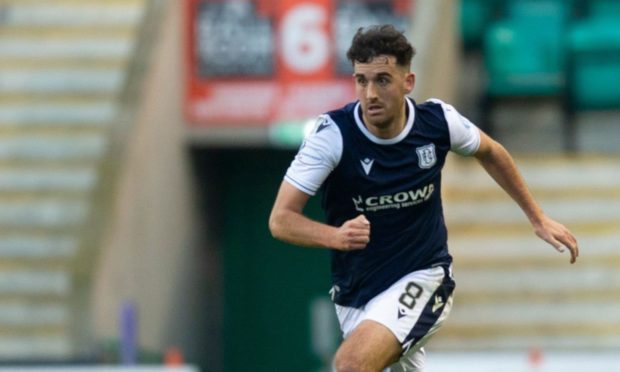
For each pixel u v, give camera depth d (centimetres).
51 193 4109
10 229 4038
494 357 2847
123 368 2888
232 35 4291
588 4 4612
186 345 4309
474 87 4616
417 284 1792
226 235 4603
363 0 4197
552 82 4569
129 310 3250
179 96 4284
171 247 4197
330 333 4562
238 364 4606
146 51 4084
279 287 4594
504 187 1883
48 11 4641
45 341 3762
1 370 2942
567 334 3828
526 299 3931
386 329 1758
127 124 3934
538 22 4612
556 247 1866
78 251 3722
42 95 4394
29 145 4250
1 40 4569
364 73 1705
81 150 4222
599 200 4141
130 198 3900
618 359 2841
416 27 4038
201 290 4444
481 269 4009
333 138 1747
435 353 2897
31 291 3888
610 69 4528
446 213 4159
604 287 3925
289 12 4256
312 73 4250
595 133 4516
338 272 1841
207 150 4450
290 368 4594
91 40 4541
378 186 1758
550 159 4281
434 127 1777
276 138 4275
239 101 4300
